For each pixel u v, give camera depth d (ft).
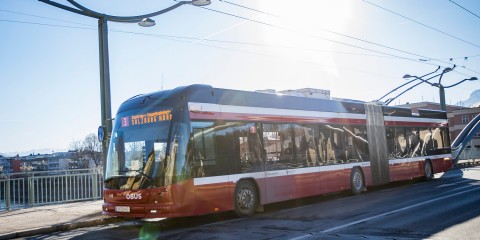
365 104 60.85
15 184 49.93
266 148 43.47
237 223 36.35
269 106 44.96
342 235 28.68
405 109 69.92
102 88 45.47
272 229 32.27
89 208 47.09
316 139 50.60
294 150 46.98
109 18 45.93
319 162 50.26
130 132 37.22
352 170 55.72
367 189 64.08
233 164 39.58
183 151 35.35
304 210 43.04
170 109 35.88
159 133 35.58
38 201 51.42
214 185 37.35
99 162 318.04
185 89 37.01
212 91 39.14
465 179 73.77
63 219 39.99
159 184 34.40
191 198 35.14
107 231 35.50
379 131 62.49
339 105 55.67
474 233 27.99
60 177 53.72
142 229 35.68
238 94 41.78
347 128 56.13
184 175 35.01
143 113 37.04
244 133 41.34
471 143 257.14
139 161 35.86
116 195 36.14
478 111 261.24
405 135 68.49
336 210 41.39
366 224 32.55
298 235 29.30
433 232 28.68
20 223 38.42
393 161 64.23
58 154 337.31
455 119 271.90
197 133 36.81
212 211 36.81
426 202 44.01
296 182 46.37
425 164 72.28
